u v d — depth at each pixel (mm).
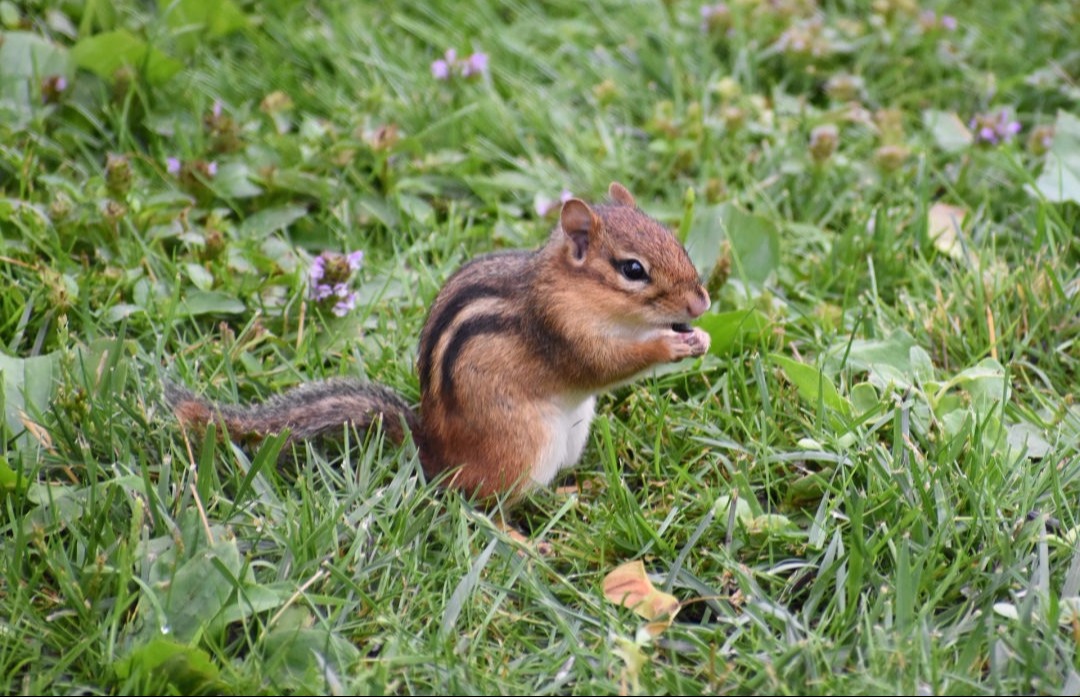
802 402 11492
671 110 15211
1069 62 16766
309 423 10602
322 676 8688
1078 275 13078
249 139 14648
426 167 14500
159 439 10523
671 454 11125
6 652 8781
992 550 9570
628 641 8734
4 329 11789
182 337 12156
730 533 10031
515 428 10430
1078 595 9328
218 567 8945
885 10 16922
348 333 12250
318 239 13820
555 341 10430
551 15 17547
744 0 16984
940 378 11914
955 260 13555
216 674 8523
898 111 15414
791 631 9102
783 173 14844
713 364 11938
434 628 9211
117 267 12734
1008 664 8742
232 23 16109
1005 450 10781
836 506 10141
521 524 10836
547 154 15383
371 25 16609
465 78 15469
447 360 10461
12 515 9648
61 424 10461
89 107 14648
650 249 10477
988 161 14977
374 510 10062
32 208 12789
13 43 14633
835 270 13445
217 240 12742
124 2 16156
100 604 9086
